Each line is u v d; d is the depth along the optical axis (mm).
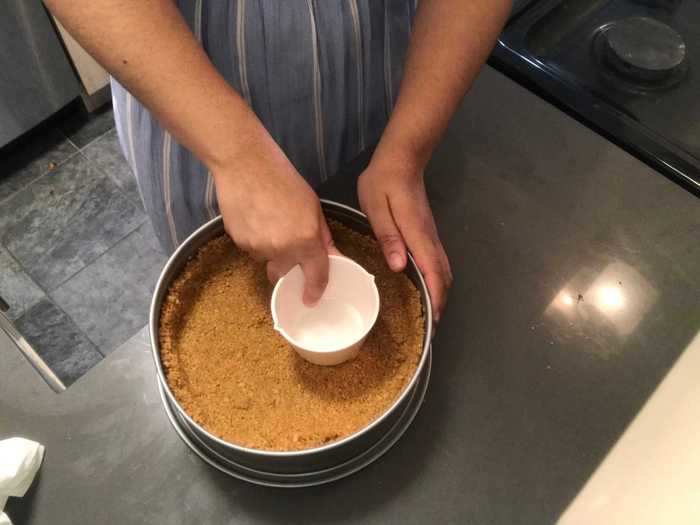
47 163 1485
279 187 462
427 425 517
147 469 490
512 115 690
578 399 532
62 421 503
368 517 481
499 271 595
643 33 855
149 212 760
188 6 545
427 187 639
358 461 492
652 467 439
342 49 602
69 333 1281
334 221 566
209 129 455
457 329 562
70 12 434
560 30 864
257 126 474
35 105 1439
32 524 469
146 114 624
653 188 649
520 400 530
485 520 482
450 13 565
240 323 521
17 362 528
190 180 669
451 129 677
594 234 620
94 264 1360
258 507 482
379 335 518
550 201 636
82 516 473
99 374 523
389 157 563
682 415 464
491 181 646
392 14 635
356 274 503
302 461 451
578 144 674
